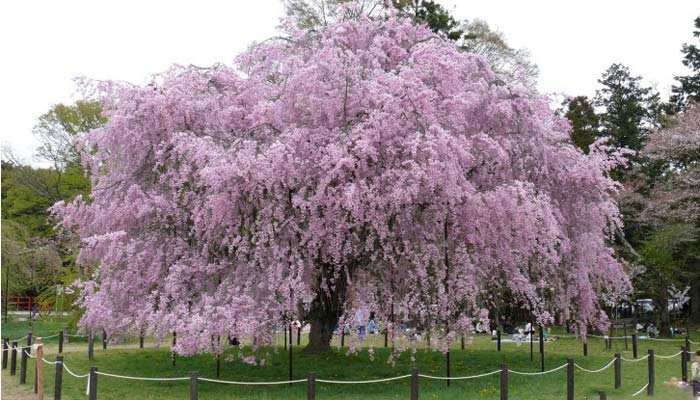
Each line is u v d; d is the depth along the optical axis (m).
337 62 10.83
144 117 11.55
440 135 9.95
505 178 11.83
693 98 30.70
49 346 18.22
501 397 8.95
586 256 13.05
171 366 13.20
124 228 11.40
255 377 11.74
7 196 31.83
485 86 11.84
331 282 11.24
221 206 10.07
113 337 11.19
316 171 10.35
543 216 10.84
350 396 9.86
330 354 14.87
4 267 23.11
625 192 22.97
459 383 11.27
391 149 10.13
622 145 33.66
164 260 10.98
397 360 14.16
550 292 13.68
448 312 10.63
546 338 20.09
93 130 12.05
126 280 10.73
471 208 10.71
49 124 32.25
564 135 13.28
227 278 10.22
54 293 23.83
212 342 9.77
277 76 12.69
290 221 10.13
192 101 11.80
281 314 10.28
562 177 13.05
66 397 10.05
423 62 11.88
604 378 12.12
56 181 31.94
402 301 10.69
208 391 10.44
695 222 20.67
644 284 22.28
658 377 12.38
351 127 10.57
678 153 21.69
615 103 34.72
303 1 23.73
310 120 11.26
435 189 10.38
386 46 12.94
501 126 12.13
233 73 12.62
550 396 10.11
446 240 11.02
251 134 11.08
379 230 10.10
